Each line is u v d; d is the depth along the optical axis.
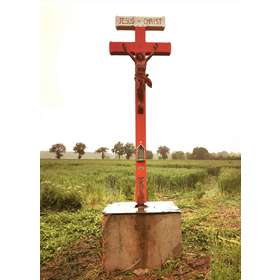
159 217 3.69
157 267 3.67
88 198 6.09
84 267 3.82
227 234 4.54
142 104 4.03
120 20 4.05
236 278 3.74
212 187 6.98
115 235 3.67
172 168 7.55
